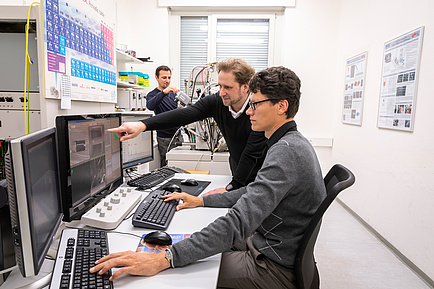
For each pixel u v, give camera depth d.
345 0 3.76
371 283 1.98
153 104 3.31
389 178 2.57
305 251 0.95
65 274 0.74
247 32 4.23
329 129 4.14
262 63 4.28
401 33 2.47
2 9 1.15
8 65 1.23
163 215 1.17
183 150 2.70
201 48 4.27
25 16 1.16
